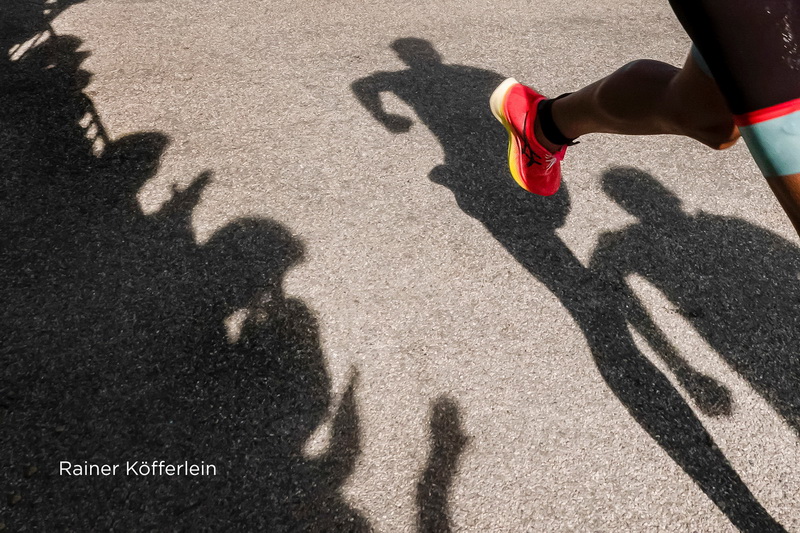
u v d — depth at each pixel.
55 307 2.11
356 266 2.31
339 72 3.26
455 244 2.41
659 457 1.84
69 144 2.71
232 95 3.06
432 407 1.92
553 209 2.58
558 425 1.89
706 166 2.83
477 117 3.03
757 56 0.90
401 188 2.63
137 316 2.10
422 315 2.17
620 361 2.07
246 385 1.94
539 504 1.72
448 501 1.72
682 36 3.73
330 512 1.69
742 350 2.13
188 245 2.34
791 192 0.95
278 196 2.56
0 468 1.72
